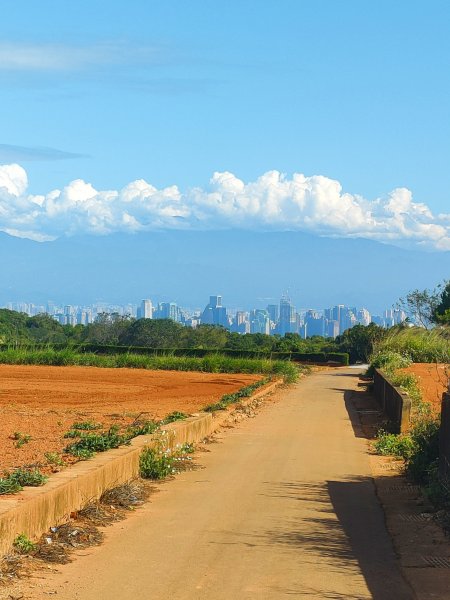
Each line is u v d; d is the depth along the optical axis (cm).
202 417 2028
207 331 10250
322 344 10169
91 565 848
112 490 1185
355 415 2816
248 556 897
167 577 810
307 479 1446
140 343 10069
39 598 733
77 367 5297
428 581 813
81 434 1748
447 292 6919
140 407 2655
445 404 1294
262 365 5228
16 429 1888
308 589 779
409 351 5219
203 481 1395
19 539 860
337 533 1027
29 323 11094
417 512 1170
